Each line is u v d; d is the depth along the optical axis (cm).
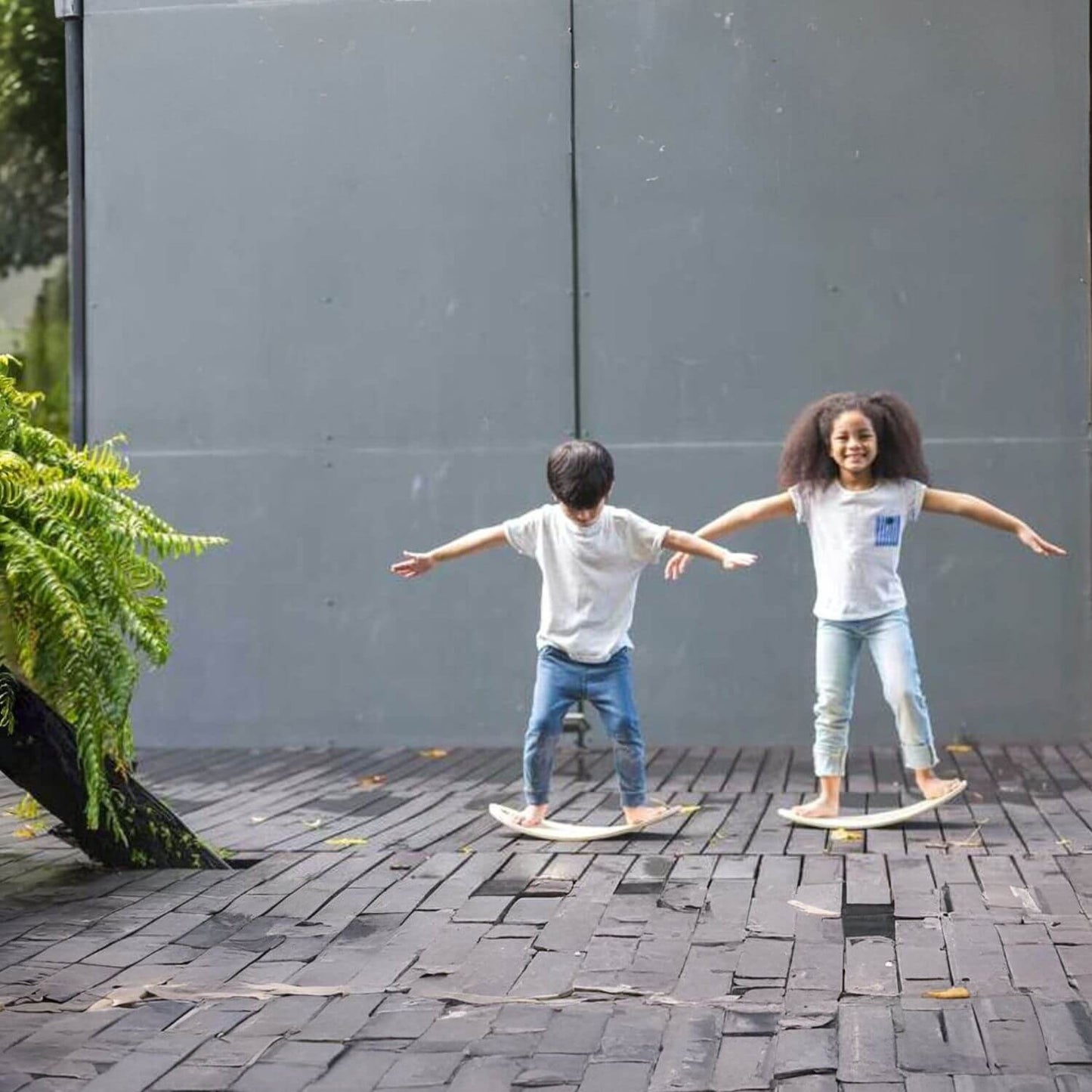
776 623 876
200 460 915
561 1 886
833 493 653
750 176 876
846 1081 338
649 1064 352
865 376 871
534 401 892
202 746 916
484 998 405
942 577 866
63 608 518
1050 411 862
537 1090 337
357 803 720
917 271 867
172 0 914
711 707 880
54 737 559
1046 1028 370
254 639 912
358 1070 351
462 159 895
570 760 838
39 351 1396
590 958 441
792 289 875
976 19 863
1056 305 862
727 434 879
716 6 876
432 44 896
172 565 918
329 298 906
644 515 885
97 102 921
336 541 907
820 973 423
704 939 459
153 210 917
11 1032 380
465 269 896
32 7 1336
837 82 870
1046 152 861
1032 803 682
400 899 515
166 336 917
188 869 571
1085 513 860
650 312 884
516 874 552
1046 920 473
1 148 1369
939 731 867
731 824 641
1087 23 858
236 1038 374
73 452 583
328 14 903
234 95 911
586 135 886
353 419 905
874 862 561
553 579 626
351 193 903
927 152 866
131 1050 366
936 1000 396
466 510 898
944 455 866
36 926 487
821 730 645
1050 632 861
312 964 441
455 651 899
